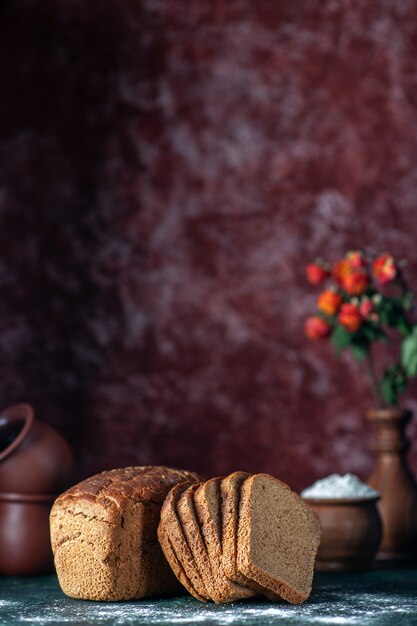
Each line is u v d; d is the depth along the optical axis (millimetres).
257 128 3539
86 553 2039
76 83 3570
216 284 3512
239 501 2039
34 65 3572
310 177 3527
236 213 3529
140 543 2053
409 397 3418
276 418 3453
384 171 3520
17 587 2250
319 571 2512
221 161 3539
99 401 3484
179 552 2002
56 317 3514
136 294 3520
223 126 3541
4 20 3576
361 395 3445
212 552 1981
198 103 3551
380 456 2779
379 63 3531
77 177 3545
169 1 3570
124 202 3541
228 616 1879
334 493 2543
